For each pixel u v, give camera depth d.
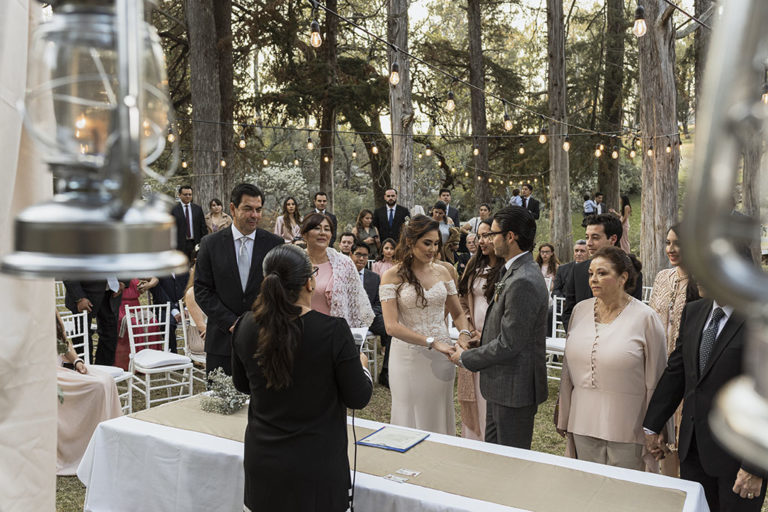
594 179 28.00
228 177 18.91
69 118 0.55
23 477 1.66
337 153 29.95
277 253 2.35
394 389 4.16
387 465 2.78
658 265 11.73
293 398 2.33
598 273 3.25
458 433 5.50
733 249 0.27
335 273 4.58
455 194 29.59
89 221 0.51
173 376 7.14
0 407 1.62
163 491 3.04
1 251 1.52
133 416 3.38
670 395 3.07
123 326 6.89
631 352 3.16
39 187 1.66
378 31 22.27
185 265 0.57
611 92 23.03
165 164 14.53
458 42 29.86
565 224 17.12
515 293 3.32
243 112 19.61
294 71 19.23
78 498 4.21
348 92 19.17
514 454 2.90
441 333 4.07
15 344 1.62
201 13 16.09
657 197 11.57
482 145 22.00
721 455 2.79
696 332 2.93
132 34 0.47
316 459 2.32
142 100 0.49
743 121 0.25
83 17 0.54
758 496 2.65
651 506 2.39
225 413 3.43
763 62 0.25
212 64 16.34
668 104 11.42
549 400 6.46
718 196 0.26
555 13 16.73
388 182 23.11
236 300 4.25
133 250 0.52
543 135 11.84
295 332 2.28
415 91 22.20
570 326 3.47
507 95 23.58
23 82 1.53
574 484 2.57
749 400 0.29
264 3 18.00
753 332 0.29
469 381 4.50
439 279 4.13
